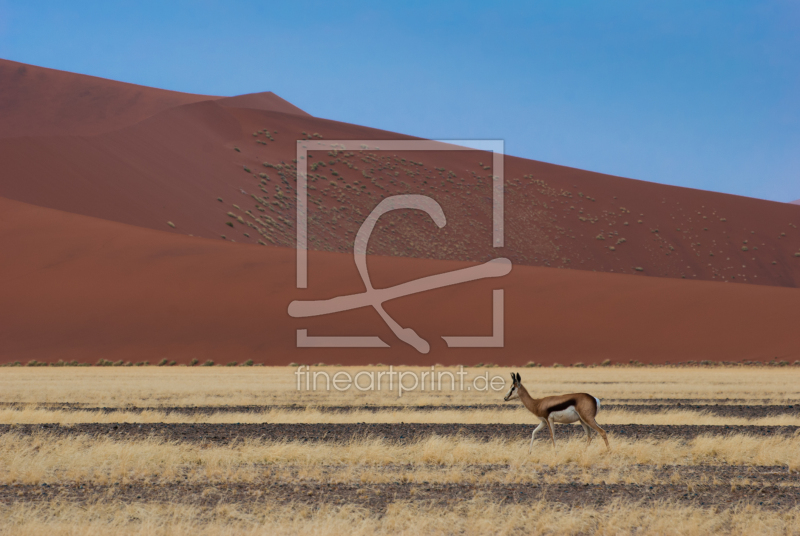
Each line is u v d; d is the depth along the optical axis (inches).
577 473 538.3
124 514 391.2
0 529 356.8
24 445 593.9
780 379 1742.1
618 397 1216.2
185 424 799.1
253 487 477.4
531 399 626.5
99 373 1740.9
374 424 808.3
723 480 517.0
